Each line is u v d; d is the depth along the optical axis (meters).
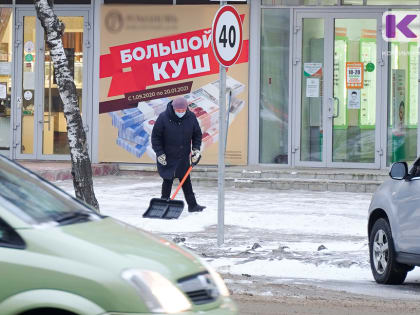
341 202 37.28
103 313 10.15
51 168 43.59
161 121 32.47
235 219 31.97
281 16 45.19
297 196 39.28
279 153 45.31
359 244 27.39
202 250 25.72
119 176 45.94
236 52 26.12
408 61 44.72
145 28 46.00
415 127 44.78
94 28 46.53
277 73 45.28
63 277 10.25
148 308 10.23
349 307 17.98
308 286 20.80
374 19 44.78
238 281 21.25
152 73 46.03
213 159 45.31
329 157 44.97
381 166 44.78
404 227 19.88
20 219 10.81
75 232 10.99
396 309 17.81
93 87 46.59
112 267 10.34
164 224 30.42
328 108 44.97
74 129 28.23
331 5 44.88
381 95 44.75
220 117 26.14
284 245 26.78
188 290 10.90
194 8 45.62
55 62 28.09
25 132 47.78
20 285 10.30
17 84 47.66
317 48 45.09
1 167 12.65
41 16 28.00
